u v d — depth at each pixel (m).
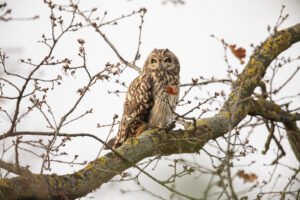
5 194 7.65
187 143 11.05
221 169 8.54
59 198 8.46
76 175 8.94
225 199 8.35
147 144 10.54
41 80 9.17
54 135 8.80
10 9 7.56
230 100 12.05
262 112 12.25
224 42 8.68
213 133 11.37
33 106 9.16
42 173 8.37
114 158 9.86
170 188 8.48
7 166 8.22
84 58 9.21
